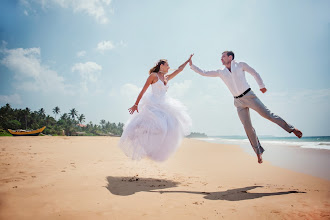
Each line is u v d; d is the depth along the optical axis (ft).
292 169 19.49
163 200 9.55
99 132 437.58
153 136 13.65
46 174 14.21
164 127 13.91
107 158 23.95
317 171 18.30
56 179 12.82
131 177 14.94
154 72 15.34
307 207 8.38
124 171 17.08
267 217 7.47
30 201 8.77
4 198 8.94
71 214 7.54
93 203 8.88
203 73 15.89
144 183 13.21
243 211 8.09
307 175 16.60
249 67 14.14
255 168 20.29
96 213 7.73
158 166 20.70
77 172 15.33
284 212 7.85
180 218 7.43
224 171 18.78
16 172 14.70
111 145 41.63
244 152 37.01
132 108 14.16
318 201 9.23
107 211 7.97
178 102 15.70
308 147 47.11
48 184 11.59
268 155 32.09
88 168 17.34
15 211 7.63
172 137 14.42
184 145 55.31
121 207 8.48
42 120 358.02
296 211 7.93
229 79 14.53
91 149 33.09
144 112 14.20
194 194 10.69
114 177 14.51
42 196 9.50
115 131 506.48
